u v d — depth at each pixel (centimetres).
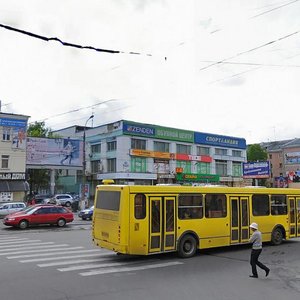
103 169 5250
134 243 1289
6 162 4406
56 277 1075
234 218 1576
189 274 1138
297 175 6569
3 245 1734
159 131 5375
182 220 1413
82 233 2289
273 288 979
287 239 1802
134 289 945
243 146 6581
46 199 4825
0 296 866
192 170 5741
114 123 5119
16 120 4484
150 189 1348
